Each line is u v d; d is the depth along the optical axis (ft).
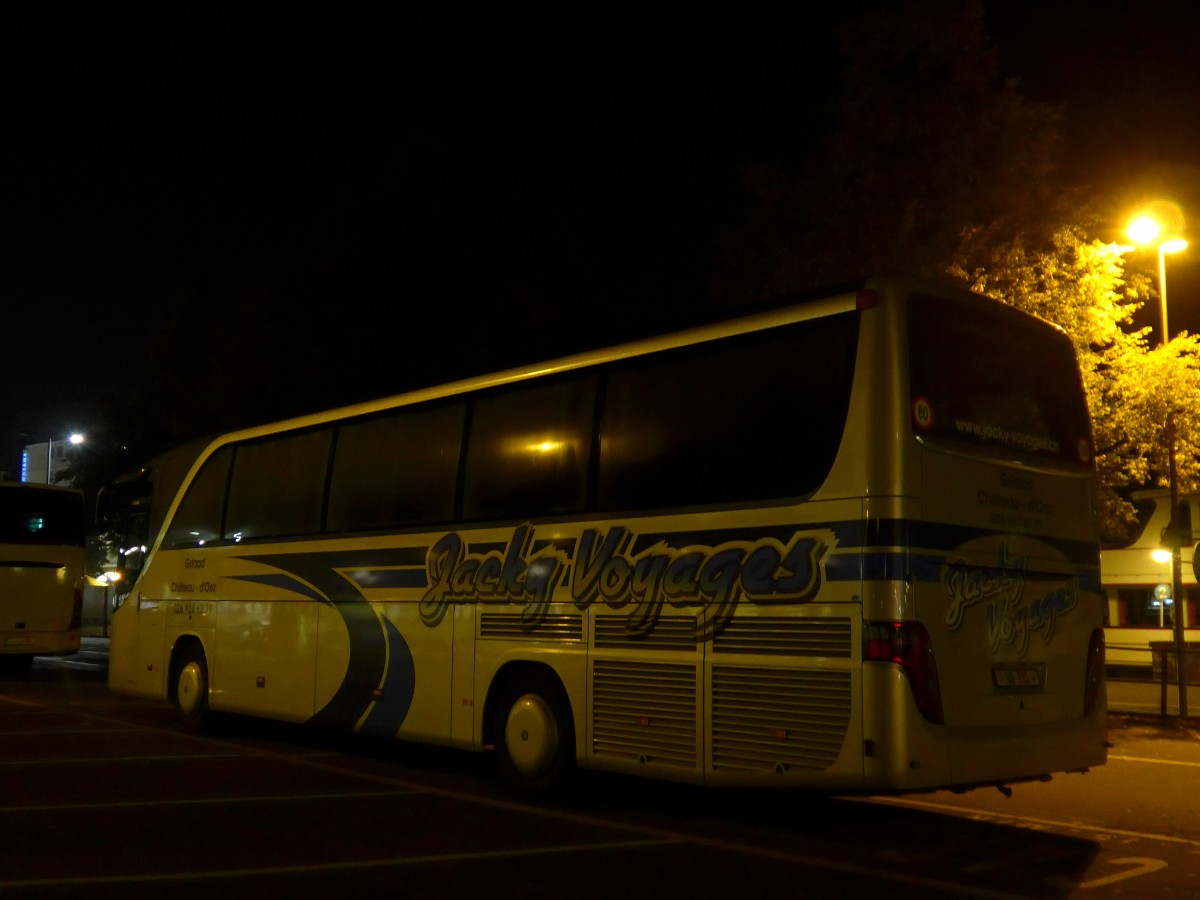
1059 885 22.27
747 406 26.48
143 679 47.24
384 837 25.80
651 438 28.53
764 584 25.14
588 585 29.12
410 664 34.30
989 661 24.61
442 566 33.65
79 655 106.63
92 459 97.14
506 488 32.24
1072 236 56.13
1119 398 57.98
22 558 71.36
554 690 29.99
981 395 25.85
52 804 29.32
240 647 41.70
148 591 47.70
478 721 31.78
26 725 46.80
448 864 23.29
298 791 31.71
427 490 34.96
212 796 30.76
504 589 31.48
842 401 24.53
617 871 22.85
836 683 23.57
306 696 38.22
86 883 21.57
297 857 23.79
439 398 35.22
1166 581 90.38
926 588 23.50
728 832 26.94
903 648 22.98
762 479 25.73
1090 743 26.94
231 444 44.55
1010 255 55.11
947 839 26.45
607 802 30.42
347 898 20.70
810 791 23.98
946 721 23.41
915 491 23.72
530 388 32.22
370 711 35.53
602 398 30.01
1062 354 28.76
